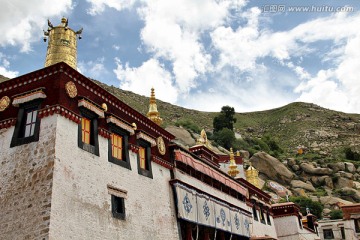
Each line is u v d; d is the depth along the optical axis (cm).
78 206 1614
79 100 1777
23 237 1477
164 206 2266
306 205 6594
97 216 1711
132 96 12975
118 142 2055
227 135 9100
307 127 13238
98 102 1936
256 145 9775
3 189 1627
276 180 7838
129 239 1869
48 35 2283
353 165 8600
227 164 6088
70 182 1608
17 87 1820
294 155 10175
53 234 1443
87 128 1834
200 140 3934
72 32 2305
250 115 16338
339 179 7888
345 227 5597
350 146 11169
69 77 1762
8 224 1540
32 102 1725
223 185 3181
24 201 1545
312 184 7988
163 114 12594
